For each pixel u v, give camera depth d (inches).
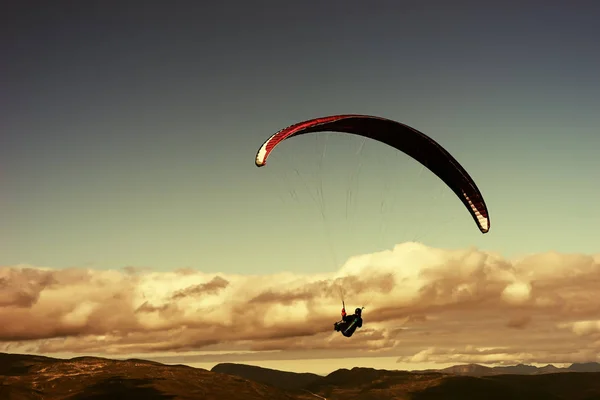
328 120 1643.7
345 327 1448.1
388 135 1787.6
